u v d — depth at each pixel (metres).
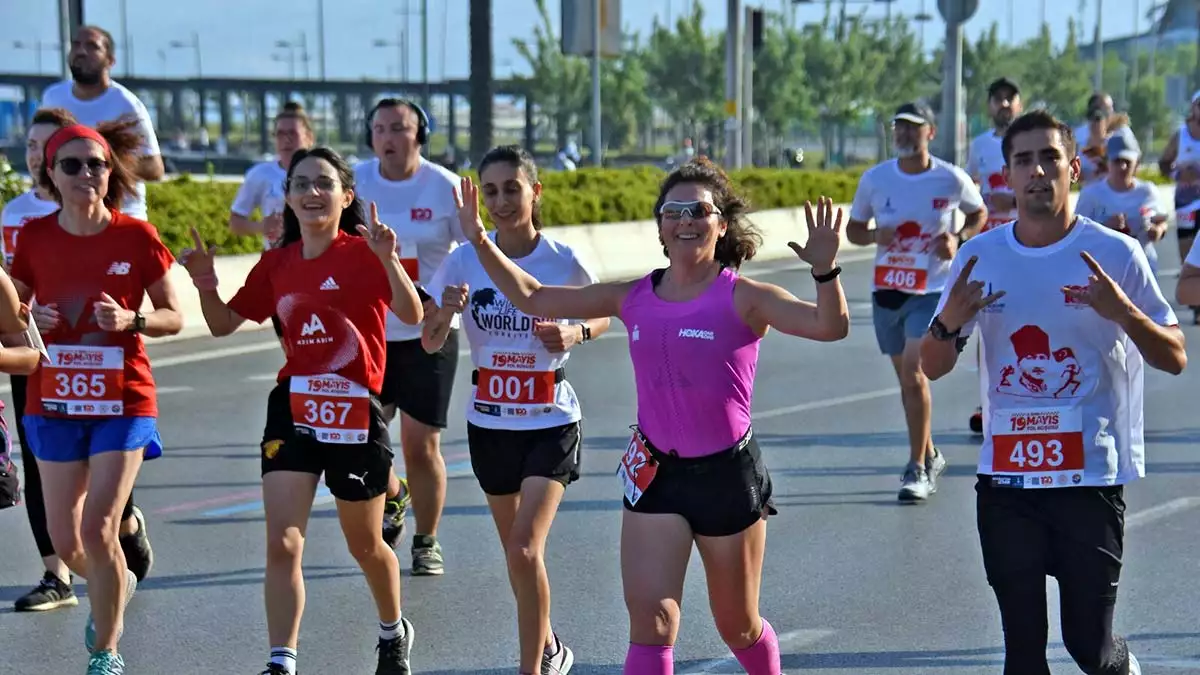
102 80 13.42
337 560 12.35
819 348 24.45
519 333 9.30
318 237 8.97
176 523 13.59
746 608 7.64
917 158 14.52
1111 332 7.41
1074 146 7.53
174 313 9.55
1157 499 14.12
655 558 7.42
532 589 8.87
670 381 7.44
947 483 14.93
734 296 7.40
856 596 11.24
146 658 10.01
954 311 7.38
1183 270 8.88
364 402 8.84
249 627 10.68
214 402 19.86
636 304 7.61
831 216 7.12
